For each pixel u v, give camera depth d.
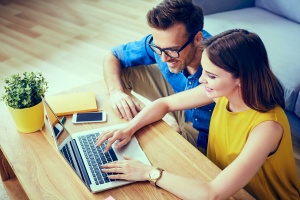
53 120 1.30
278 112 1.16
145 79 1.83
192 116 1.66
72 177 1.20
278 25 2.37
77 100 1.51
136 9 3.81
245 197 1.12
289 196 1.32
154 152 1.28
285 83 1.94
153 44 1.47
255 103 1.13
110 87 1.59
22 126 1.37
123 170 1.18
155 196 1.12
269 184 1.28
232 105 1.25
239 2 2.59
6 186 1.85
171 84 1.74
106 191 1.14
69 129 1.40
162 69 1.70
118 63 1.75
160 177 1.14
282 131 1.15
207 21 2.44
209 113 1.58
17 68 2.90
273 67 2.01
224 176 1.09
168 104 1.44
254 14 2.52
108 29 3.44
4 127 1.43
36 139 1.36
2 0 4.06
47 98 1.52
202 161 1.24
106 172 1.19
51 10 3.84
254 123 1.16
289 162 1.25
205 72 1.14
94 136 1.35
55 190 1.16
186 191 1.09
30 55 3.07
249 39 1.08
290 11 2.41
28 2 4.02
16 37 3.34
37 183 1.19
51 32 3.41
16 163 1.26
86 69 2.87
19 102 1.31
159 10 1.36
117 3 3.96
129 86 1.80
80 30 3.43
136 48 1.72
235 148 1.26
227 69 1.08
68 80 2.75
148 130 1.38
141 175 1.15
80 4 3.96
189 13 1.36
